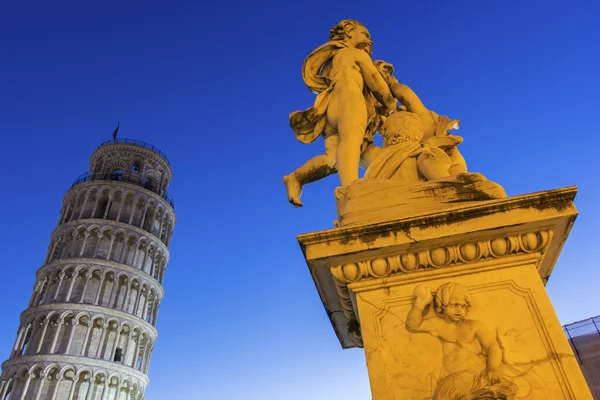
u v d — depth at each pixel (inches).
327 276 89.9
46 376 1430.9
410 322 75.7
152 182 2159.2
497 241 80.0
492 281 78.8
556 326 71.8
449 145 120.3
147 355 1738.4
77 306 1560.0
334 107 124.5
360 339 109.0
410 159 109.8
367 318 78.8
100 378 1518.2
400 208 88.0
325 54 143.3
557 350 69.3
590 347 785.6
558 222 78.7
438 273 81.4
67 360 1459.2
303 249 85.5
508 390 64.6
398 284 81.9
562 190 79.0
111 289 1672.0
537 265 85.6
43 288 1699.1
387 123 124.0
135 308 1705.2
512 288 77.2
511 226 78.5
